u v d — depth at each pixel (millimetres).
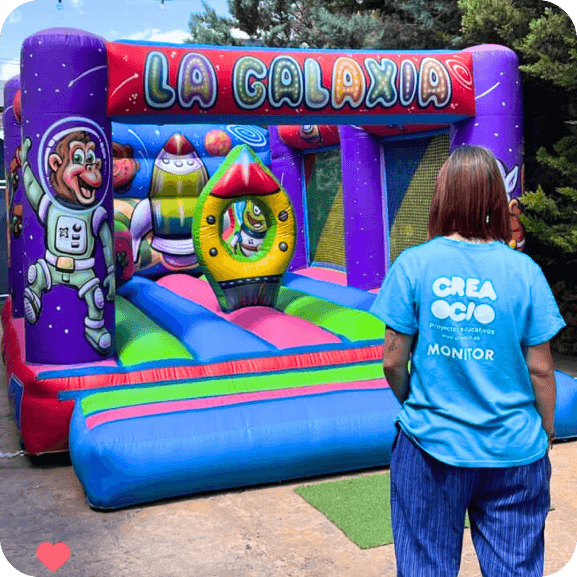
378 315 2150
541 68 6238
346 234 7730
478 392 2053
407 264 2148
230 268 6258
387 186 7562
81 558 3357
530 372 2105
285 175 8992
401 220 7422
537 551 2127
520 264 2107
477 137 5730
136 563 3297
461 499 2080
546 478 2107
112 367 4820
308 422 4230
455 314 2074
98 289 4926
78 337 4871
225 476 4062
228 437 4062
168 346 5102
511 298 2068
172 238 8445
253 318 5863
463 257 2111
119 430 3982
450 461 2029
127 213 8227
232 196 6242
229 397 4512
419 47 8484
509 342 2064
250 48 5176
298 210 9039
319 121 5453
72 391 4664
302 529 3607
